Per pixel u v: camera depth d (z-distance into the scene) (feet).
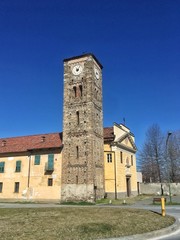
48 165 141.18
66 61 154.40
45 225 47.37
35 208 83.25
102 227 45.80
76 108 143.54
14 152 151.64
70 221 51.96
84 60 149.07
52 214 63.82
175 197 166.40
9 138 172.86
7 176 150.71
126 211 72.38
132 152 181.37
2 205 110.01
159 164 242.58
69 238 38.27
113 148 153.17
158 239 41.68
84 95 143.54
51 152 143.23
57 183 136.56
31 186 142.61
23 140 163.63
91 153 133.08
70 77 150.61
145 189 203.21
